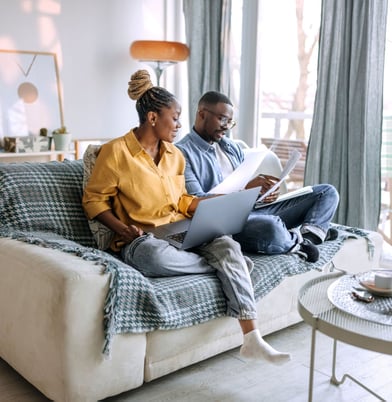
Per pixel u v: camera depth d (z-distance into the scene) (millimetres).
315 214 2502
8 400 1832
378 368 2123
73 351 1637
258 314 2176
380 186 3123
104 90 4336
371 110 3074
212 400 1862
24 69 3873
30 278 1722
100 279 1667
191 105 4250
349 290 1749
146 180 2168
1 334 1930
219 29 4051
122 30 4344
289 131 3971
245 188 2443
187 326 1889
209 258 2080
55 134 3854
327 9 3180
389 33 3236
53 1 3969
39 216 2121
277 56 3947
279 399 1882
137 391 1904
